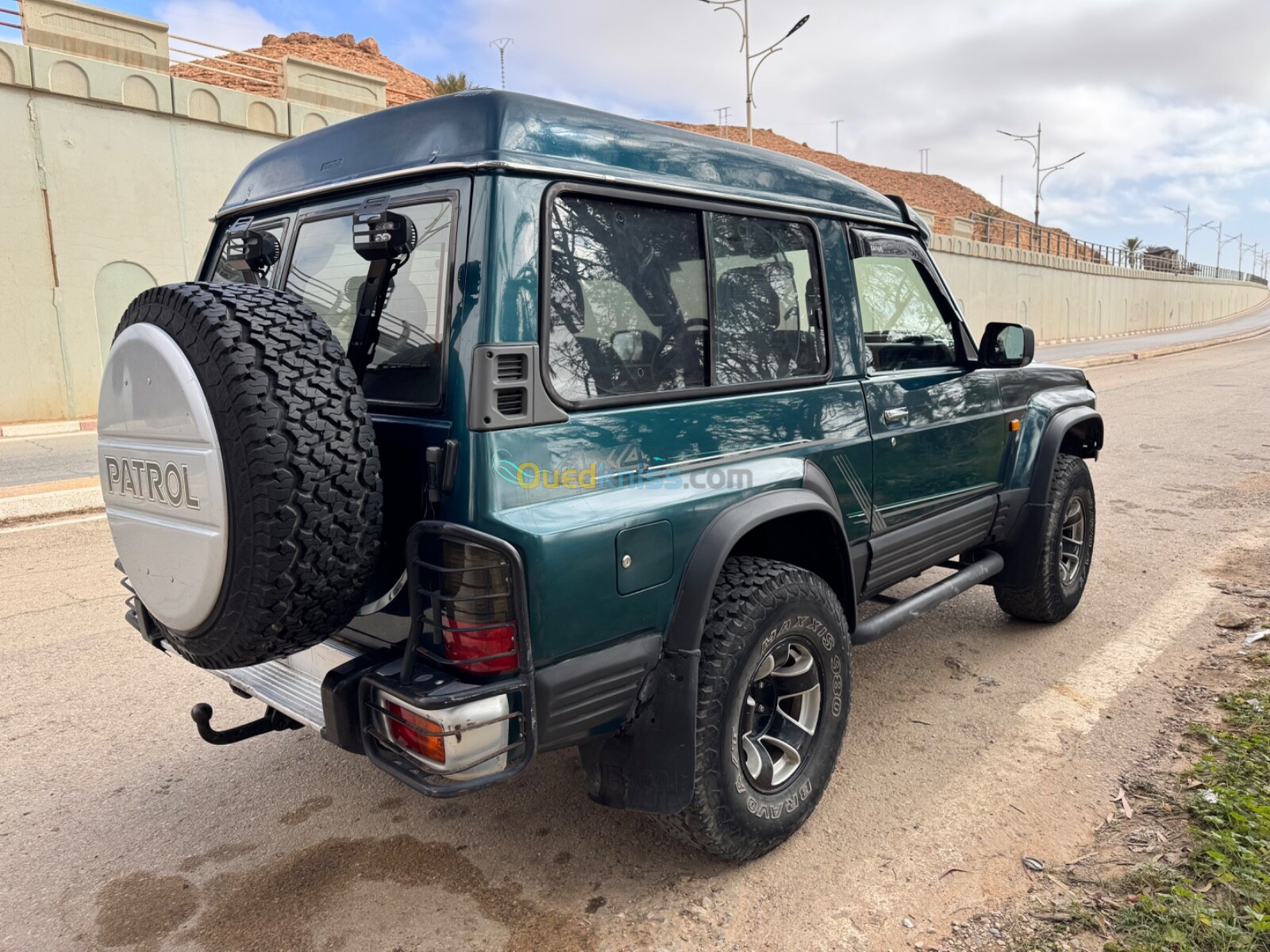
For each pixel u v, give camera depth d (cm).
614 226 237
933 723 359
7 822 299
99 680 412
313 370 199
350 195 253
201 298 204
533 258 213
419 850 281
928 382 356
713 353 263
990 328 389
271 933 243
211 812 304
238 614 201
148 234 1451
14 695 396
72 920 249
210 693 398
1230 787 289
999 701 378
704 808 243
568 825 293
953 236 3516
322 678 242
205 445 196
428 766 200
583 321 226
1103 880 253
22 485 831
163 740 355
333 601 207
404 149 234
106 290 1417
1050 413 437
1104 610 484
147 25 1444
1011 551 434
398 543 221
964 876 259
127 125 1409
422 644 216
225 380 193
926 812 293
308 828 294
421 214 225
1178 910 231
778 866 267
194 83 1477
